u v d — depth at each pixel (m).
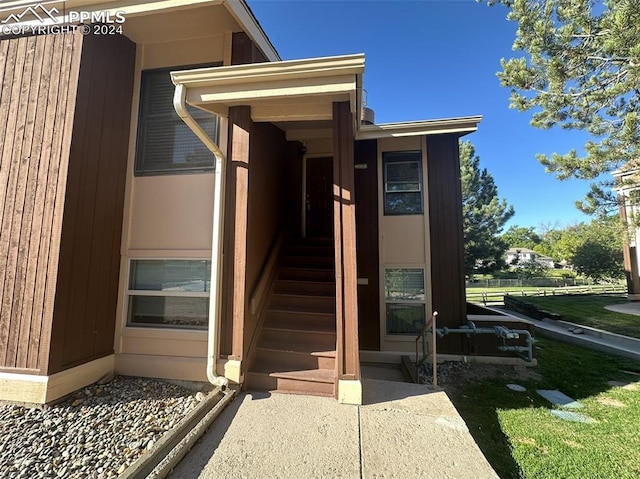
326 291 5.05
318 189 7.52
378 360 6.13
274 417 2.95
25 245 3.38
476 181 18.08
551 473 2.74
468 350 5.96
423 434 2.66
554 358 6.27
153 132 4.41
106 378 3.85
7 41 3.82
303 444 2.52
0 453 2.46
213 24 4.14
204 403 3.05
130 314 4.23
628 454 3.01
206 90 3.44
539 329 8.97
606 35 5.14
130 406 3.27
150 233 4.25
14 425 2.84
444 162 6.39
